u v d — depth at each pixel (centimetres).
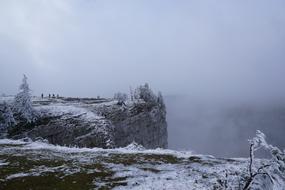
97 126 7350
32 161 2816
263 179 2050
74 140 6825
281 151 1900
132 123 9488
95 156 3178
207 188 2288
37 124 6812
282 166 1850
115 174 2534
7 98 8688
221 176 2583
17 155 3048
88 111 8281
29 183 2236
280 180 1848
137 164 2883
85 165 2762
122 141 8750
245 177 2406
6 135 5950
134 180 2398
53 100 10644
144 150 3697
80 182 2309
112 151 3512
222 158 3409
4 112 6038
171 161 3075
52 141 6675
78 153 3328
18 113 6862
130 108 10156
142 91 11631
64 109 7938
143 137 9962
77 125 7200
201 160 3188
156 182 2373
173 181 2411
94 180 2367
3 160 2808
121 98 10000
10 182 2233
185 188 2259
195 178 2516
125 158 3122
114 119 8850
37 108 7606
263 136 1858
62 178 2378
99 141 6950
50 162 2817
